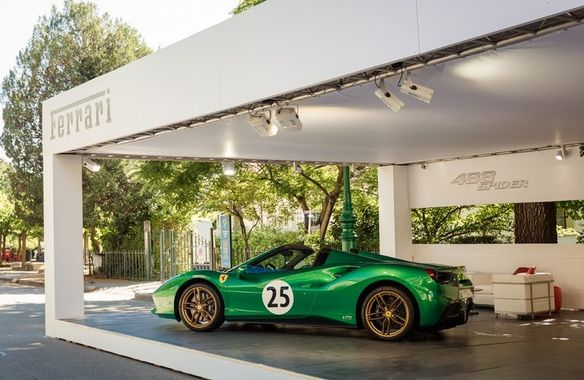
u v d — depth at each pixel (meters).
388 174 15.12
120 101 9.48
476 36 5.20
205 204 22.31
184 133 9.65
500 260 13.65
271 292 9.36
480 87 7.41
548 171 12.84
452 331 9.73
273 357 7.59
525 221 14.76
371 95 7.66
